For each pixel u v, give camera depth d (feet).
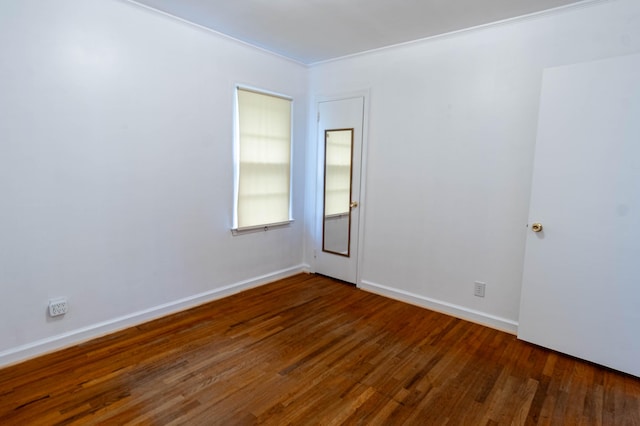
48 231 7.79
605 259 7.63
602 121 7.48
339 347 8.51
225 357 7.94
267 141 12.41
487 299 9.83
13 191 7.28
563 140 7.97
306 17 9.23
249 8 8.79
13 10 7.02
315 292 12.19
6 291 7.34
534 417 6.20
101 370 7.32
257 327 9.48
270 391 6.78
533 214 8.50
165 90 9.48
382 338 9.00
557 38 8.35
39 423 5.82
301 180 13.92
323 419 6.07
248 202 12.02
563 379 7.34
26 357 7.65
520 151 9.04
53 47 7.55
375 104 11.69
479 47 9.46
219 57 10.61
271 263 13.14
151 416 6.04
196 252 10.67
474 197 9.86
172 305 10.21
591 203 7.72
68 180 7.99
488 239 9.71
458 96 9.91
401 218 11.39
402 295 11.55
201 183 10.56
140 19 8.84
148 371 7.32
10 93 7.09
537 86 8.69
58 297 8.05
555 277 8.30
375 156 11.85
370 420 6.07
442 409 6.38
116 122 8.63
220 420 5.98
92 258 8.51
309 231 14.23
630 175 7.24
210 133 10.63
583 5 7.95
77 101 7.98
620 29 7.63
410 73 10.81
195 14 9.24
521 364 7.89
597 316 7.80
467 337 9.13
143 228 9.38
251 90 11.64
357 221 12.53
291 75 12.95
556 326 8.36
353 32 10.12
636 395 6.84
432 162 10.56
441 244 10.58
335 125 12.86
